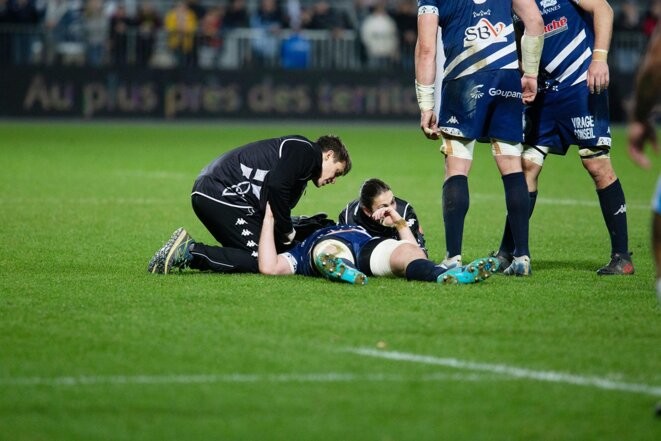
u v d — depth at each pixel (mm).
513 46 29328
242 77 114812
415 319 24047
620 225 31266
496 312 24875
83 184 59656
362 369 19891
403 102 116875
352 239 29250
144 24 114688
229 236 30047
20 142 88250
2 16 113500
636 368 20031
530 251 36281
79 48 115125
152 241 38031
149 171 67938
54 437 16234
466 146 29672
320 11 118125
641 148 17781
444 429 16609
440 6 29312
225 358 20625
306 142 29344
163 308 25219
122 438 16188
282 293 27000
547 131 31688
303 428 16641
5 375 19453
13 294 27094
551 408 17625
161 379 19219
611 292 27766
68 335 22484
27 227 41531
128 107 114188
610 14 30594
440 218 45688
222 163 29812
